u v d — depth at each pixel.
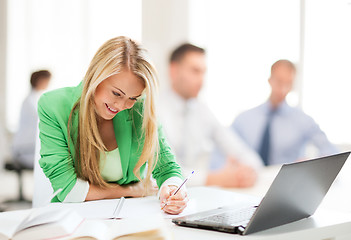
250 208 1.22
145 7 3.64
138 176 1.60
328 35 4.02
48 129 1.53
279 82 3.55
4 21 3.82
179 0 3.63
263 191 3.43
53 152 1.50
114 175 1.62
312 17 4.00
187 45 3.59
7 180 3.53
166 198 1.38
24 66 3.85
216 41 3.72
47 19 3.85
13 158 3.56
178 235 1.02
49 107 1.54
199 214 1.17
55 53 3.87
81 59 3.88
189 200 1.44
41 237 0.94
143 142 1.61
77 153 1.55
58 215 0.98
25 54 3.85
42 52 3.86
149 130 1.54
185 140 3.47
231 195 1.53
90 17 3.83
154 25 3.64
